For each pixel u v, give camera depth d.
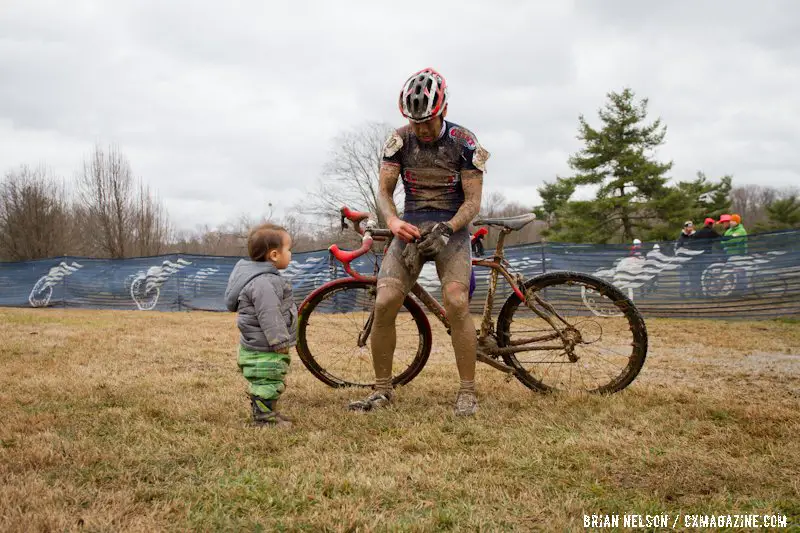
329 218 38.66
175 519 1.93
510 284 3.73
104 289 14.34
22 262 15.23
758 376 4.51
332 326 4.04
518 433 2.87
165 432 2.86
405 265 3.39
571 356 3.74
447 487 2.19
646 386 3.93
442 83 3.23
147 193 34.91
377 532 1.85
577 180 30.58
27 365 4.71
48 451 2.49
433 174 3.38
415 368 3.89
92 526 1.84
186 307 13.59
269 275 3.01
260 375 2.97
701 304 9.56
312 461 2.46
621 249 10.25
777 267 9.05
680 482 2.26
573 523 1.91
